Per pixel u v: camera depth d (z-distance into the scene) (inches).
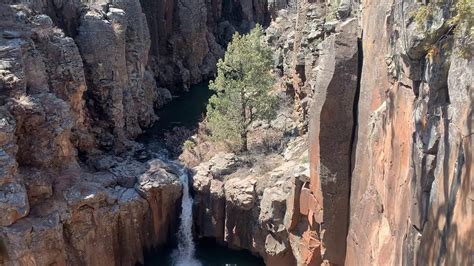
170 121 1873.8
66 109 1176.8
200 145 1503.4
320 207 948.6
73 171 1186.6
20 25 1278.3
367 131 809.5
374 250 724.7
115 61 1574.8
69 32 1545.3
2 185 964.0
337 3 1091.3
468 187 451.5
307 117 1254.3
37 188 1058.7
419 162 557.6
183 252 1302.9
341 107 884.6
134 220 1209.4
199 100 2146.9
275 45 1732.3
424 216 546.9
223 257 1263.5
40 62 1221.7
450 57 518.9
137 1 1754.4
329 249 957.2
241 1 2893.7
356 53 868.6
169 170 1343.5
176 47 2304.4
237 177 1251.2
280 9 2066.9
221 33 2849.4
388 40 695.1
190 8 2332.7
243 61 1331.2
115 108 1569.9
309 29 1261.1
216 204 1257.4
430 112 547.2
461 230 457.7
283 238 1119.0
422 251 540.4
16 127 1077.1
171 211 1298.0
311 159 978.1
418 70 579.2
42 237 1000.9
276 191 1130.0
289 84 1487.5
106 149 1531.7
